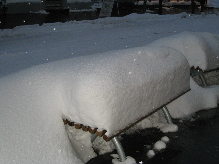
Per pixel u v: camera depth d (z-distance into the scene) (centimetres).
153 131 246
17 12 1800
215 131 246
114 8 1499
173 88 236
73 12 1903
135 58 206
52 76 200
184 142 226
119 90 173
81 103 168
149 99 203
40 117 180
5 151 158
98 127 167
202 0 1828
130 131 245
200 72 317
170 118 257
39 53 575
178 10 2030
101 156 206
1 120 172
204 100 300
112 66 182
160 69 218
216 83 364
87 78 171
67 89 182
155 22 1182
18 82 207
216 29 859
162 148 216
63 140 179
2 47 687
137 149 216
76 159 177
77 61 212
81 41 722
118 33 851
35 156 163
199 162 197
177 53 253
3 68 445
